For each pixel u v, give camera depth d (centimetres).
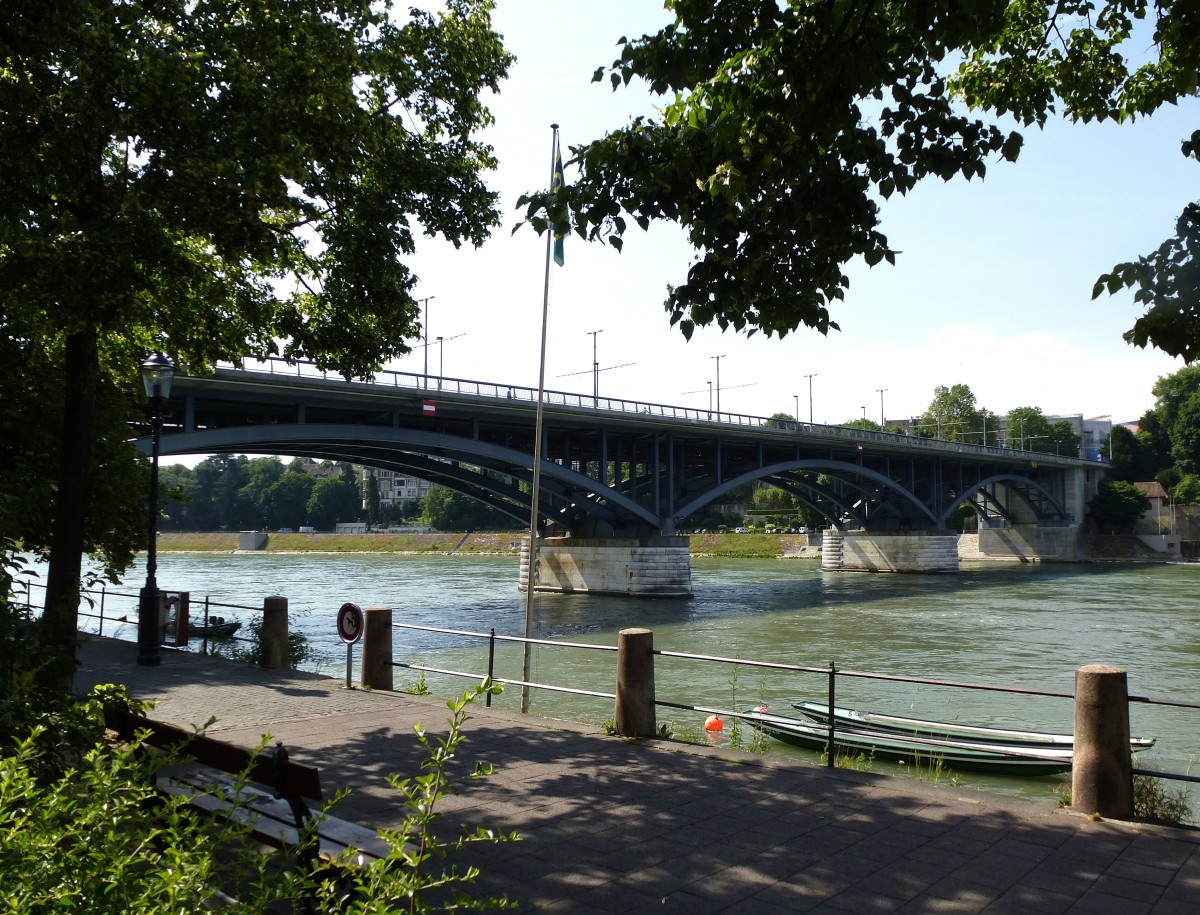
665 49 708
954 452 8244
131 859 298
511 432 5025
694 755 851
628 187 714
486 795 723
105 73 914
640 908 511
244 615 3831
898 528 8306
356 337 1387
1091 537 11144
